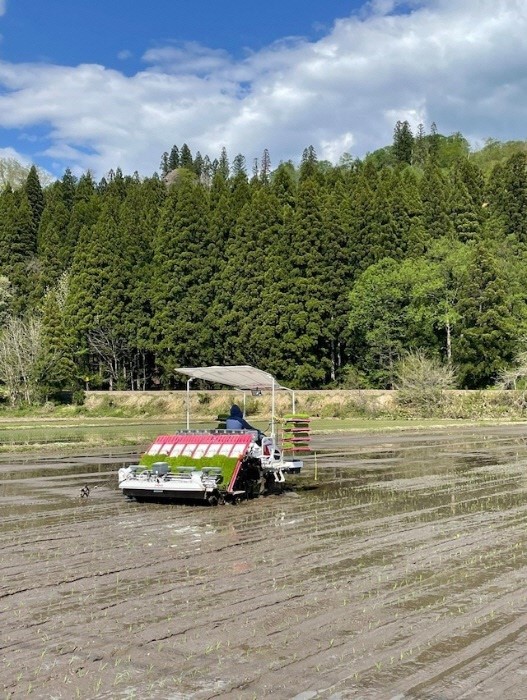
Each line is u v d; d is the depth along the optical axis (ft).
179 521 40.37
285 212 205.67
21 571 29.14
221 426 55.36
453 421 150.20
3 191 311.88
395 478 59.72
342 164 530.68
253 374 54.70
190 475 45.80
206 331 199.21
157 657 20.26
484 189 279.08
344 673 19.22
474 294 187.21
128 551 32.71
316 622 23.00
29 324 202.90
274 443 53.01
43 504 46.60
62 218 274.16
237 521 40.34
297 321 187.62
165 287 204.95
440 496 49.62
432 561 30.76
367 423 143.43
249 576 28.35
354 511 43.65
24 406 186.09
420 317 187.73
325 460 74.49
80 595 25.89
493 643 21.27
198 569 29.45
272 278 194.08
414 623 22.93
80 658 20.22
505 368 179.73
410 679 18.86
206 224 217.15
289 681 18.74
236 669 19.47
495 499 48.19
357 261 207.10
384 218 210.18
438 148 524.11
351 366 195.11
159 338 205.57
